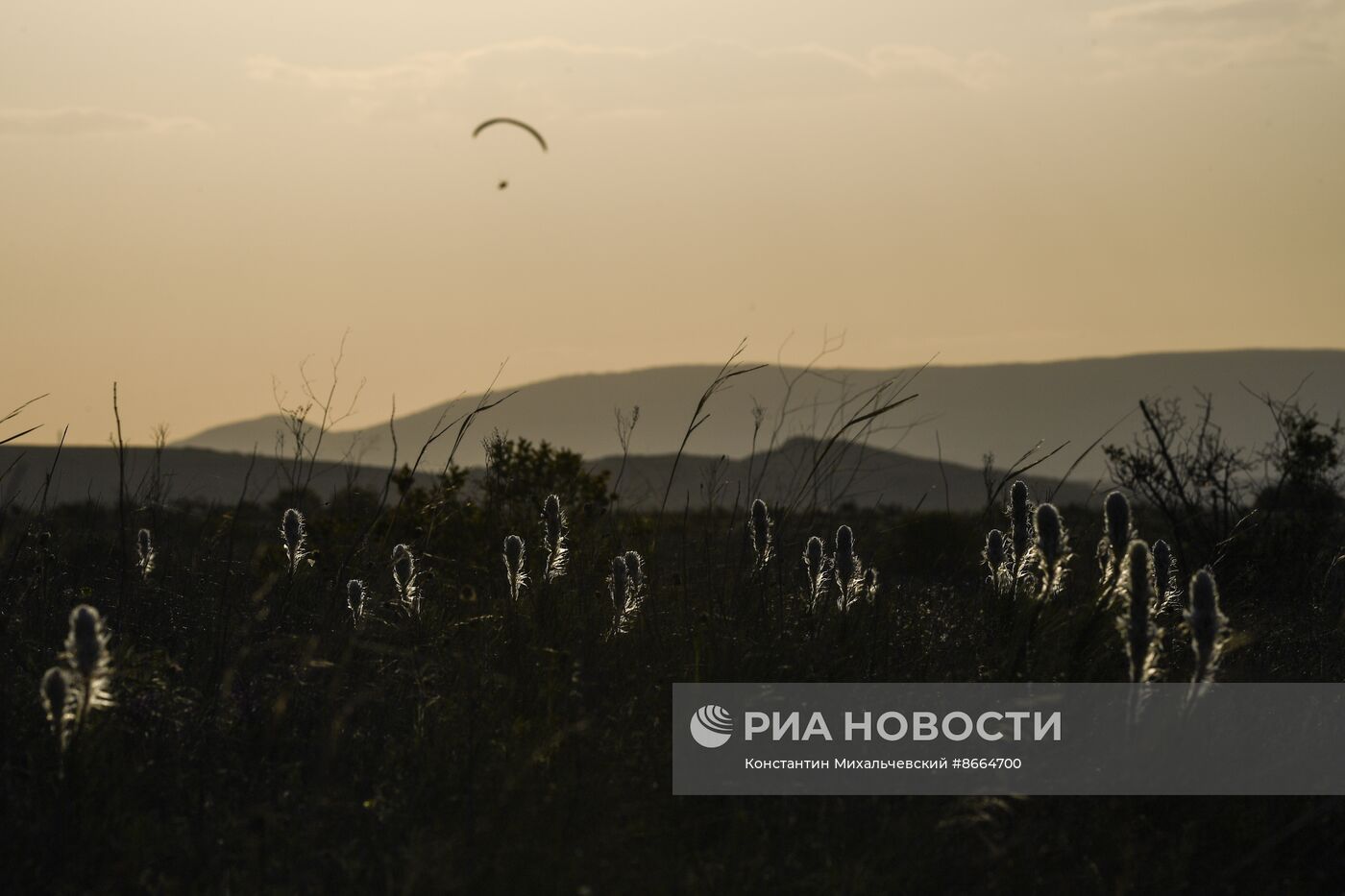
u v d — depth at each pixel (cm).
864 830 812
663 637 1168
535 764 860
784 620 1208
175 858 736
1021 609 1157
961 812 827
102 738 863
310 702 977
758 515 1283
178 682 1010
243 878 718
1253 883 789
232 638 1130
